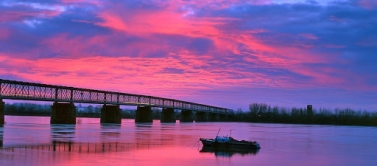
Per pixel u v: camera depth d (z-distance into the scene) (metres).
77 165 55.25
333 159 71.75
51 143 79.38
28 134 100.69
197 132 137.25
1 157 59.25
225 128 184.50
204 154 72.00
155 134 118.69
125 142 87.50
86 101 186.50
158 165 58.38
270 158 69.94
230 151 77.69
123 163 58.53
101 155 64.94
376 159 73.06
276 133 146.12
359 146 97.50
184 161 63.12
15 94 148.62
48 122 195.25
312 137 127.12
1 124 136.38
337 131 180.12
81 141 85.88
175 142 91.50
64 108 173.75
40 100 161.38
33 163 55.28
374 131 190.00
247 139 110.75
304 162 66.94
